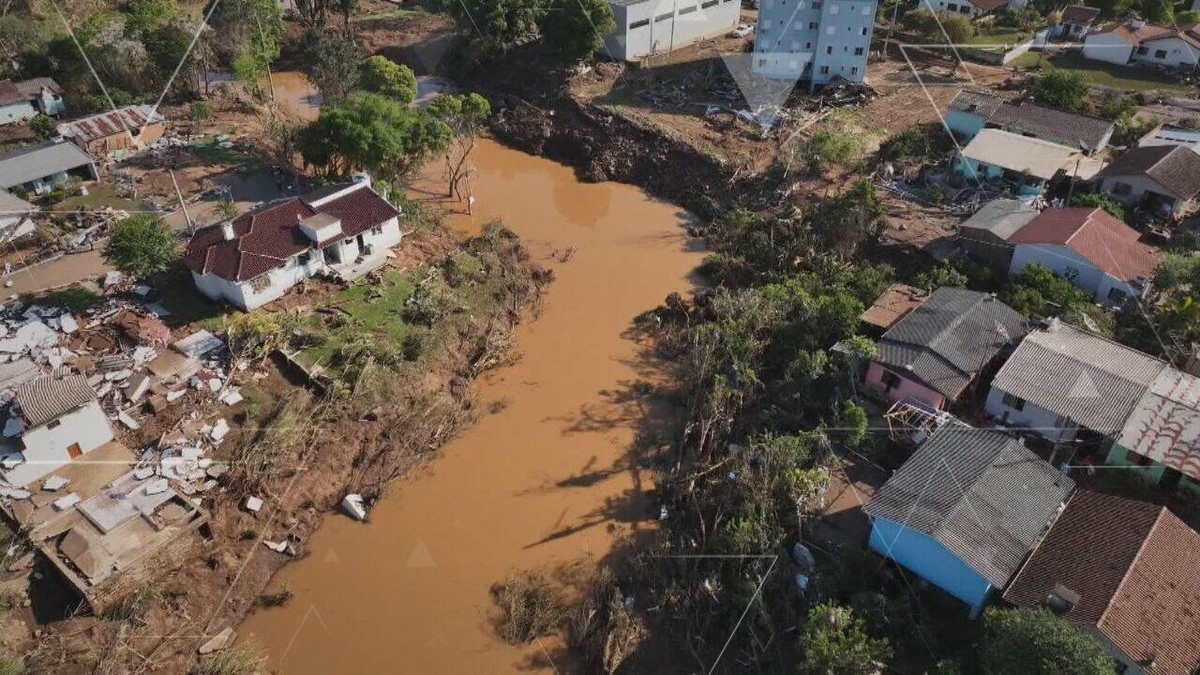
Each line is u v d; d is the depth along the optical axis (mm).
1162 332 40500
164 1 75875
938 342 38281
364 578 32531
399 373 40250
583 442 39312
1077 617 25734
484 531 34625
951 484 30281
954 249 48250
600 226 57656
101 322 41406
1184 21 81688
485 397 41906
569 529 34750
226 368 38750
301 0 86688
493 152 68562
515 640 30266
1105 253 43750
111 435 34562
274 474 34250
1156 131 59125
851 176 58469
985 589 27703
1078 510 30062
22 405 32562
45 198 52375
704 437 37000
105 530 30625
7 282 44594
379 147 51000
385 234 49156
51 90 65125
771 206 56438
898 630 28109
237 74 70062
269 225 44594
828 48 69188
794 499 32625
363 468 36594
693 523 33625
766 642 28516
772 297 44125
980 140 57062
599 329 47094
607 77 73375
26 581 29125
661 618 30203
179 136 63344
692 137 63688
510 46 77812
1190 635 25500
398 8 95562
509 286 49312
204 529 31969
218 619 30312
